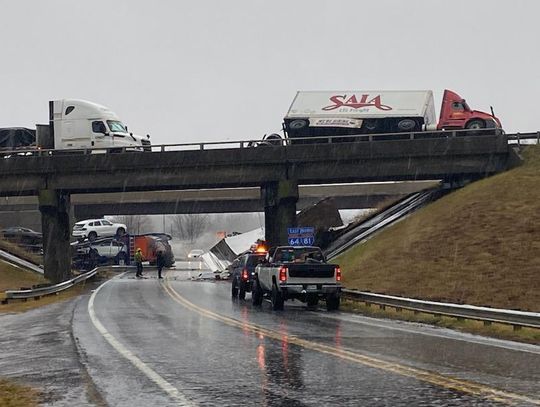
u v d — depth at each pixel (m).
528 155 59.59
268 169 60.09
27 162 62.25
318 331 25.17
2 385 15.41
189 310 35.56
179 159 60.69
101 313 33.88
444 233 51.31
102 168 61.56
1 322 31.94
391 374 15.77
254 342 22.05
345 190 88.25
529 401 12.66
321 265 35.31
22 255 76.25
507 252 44.97
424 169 59.44
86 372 16.81
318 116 66.19
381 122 66.19
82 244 88.81
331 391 13.94
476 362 17.47
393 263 49.47
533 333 23.25
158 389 14.50
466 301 38.31
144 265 95.75
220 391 14.16
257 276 39.62
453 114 66.19
